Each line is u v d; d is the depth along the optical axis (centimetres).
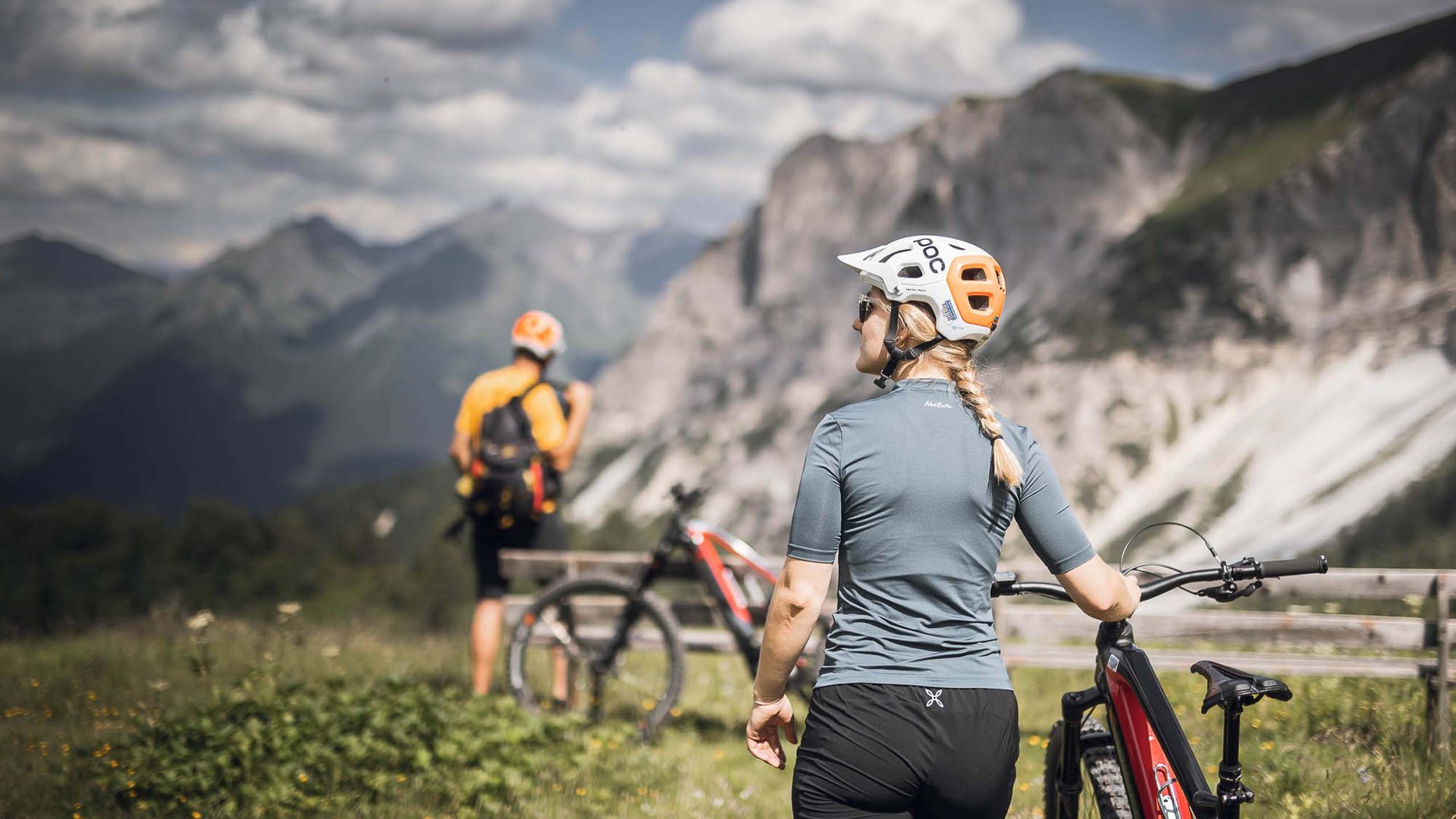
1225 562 343
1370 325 19538
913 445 295
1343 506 16125
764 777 663
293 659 939
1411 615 791
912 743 282
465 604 8094
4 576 12144
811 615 294
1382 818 489
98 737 684
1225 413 19225
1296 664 699
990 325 310
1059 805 395
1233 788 297
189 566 12700
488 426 801
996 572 317
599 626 803
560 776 635
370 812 568
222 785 588
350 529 14812
